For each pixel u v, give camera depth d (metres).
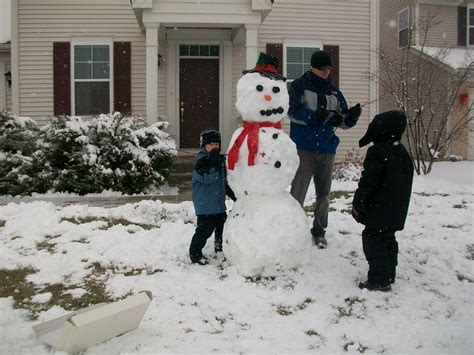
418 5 17.86
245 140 4.64
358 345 3.45
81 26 13.03
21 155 9.84
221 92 13.52
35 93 13.05
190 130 13.59
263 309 3.99
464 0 18.33
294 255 4.64
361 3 13.84
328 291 4.36
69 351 3.20
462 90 16.05
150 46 11.13
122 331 3.49
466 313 3.98
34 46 13.00
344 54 13.84
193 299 4.17
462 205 8.04
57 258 5.19
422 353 3.35
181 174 11.48
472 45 18.53
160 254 5.32
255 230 4.58
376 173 4.25
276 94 4.61
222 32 13.34
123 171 9.62
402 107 12.09
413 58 17.06
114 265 5.06
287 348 3.36
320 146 5.33
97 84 13.12
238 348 3.33
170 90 13.35
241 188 4.68
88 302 4.16
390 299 4.23
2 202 8.79
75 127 9.61
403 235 6.08
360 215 4.42
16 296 4.28
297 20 13.60
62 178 9.49
